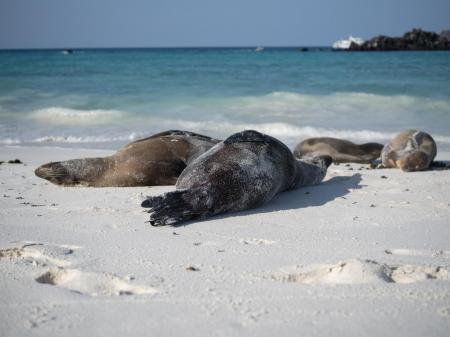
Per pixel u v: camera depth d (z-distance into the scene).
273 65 38.97
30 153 11.75
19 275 3.99
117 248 4.77
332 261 4.33
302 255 4.52
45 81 27.25
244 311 3.29
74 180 8.06
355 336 2.95
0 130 15.15
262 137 6.77
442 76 27.31
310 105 19.05
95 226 5.59
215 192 5.96
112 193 7.46
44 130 15.17
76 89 23.81
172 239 5.09
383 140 13.78
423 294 3.54
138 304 3.42
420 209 6.29
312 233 5.30
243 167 6.23
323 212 6.20
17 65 41.34
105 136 14.31
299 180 7.59
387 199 6.88
